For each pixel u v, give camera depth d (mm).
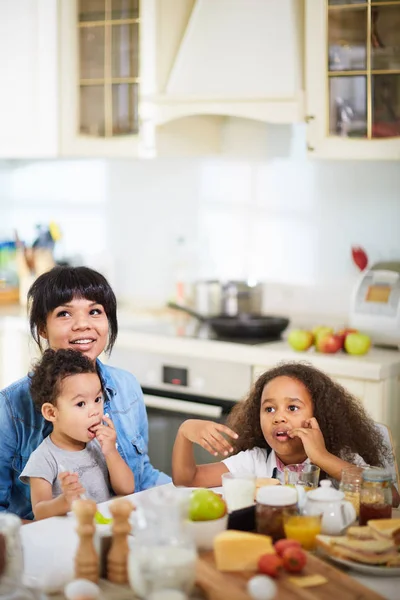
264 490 1713
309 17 3182
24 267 4195
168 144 3594
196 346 3367
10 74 3893
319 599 1419
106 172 4254
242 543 1527
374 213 3557
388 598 1471
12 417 2174
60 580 1514
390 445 2232
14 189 4547
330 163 3637
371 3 3117
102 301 2287
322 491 1733
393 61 3117
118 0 3594
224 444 2105
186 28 3564
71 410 2006
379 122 3154
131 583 1456
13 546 1456
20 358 3836
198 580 1477
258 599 1400
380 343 3312
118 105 3652
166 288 4113
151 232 4141
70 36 3727
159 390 3471
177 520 1479
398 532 1641
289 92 3197
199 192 3982
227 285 3723
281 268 3795
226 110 3303
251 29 3322
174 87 3430
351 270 3623
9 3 3854
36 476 2002
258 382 2199
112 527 1559
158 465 3471
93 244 4324
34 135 3865
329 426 2107
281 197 3770
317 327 3271
